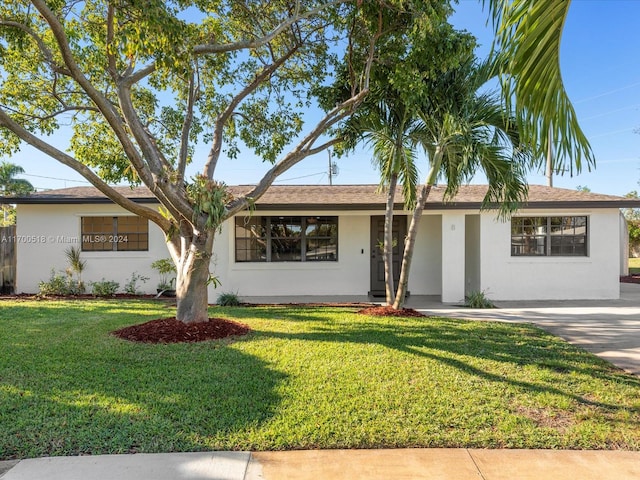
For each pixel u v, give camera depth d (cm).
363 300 1146
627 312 927
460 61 694
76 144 869
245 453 305
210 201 654
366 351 558
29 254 1157
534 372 484
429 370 482
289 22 653
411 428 341
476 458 303
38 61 743
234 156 992
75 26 744
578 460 301
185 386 425
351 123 818
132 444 312
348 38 793
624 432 342
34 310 866
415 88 679
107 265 1170
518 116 284
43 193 1203
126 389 414
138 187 1278
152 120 895
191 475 276
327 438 324
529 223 1155
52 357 520
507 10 268
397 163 828
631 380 468
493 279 1134
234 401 387
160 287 1155
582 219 1151
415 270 1266
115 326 705
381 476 279
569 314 898
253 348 571
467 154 696
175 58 502
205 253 676
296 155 753
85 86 514
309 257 1246
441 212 1102
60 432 326
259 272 1222
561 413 378
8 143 831
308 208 1077
